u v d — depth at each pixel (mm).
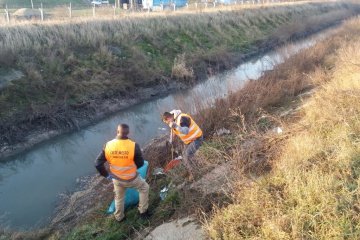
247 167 5070
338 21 32656
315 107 6371
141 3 37781
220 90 9523
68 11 18172
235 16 23703
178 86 13602
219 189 4781
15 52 10977
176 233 4242
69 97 10766
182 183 5352
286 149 4953
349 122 5250
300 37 24625
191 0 35156
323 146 4629
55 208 6418
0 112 9219
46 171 7945
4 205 6602
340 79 7902
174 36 17266
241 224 3674
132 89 12492
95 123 10500
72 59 12000
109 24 15195
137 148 4285
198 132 5391
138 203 5176
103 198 6004
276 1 35562
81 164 8211
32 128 9406
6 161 8352
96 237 4727
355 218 3178
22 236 5297
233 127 7465
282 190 4023
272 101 8867
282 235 3199
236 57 17906
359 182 3582
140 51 14438
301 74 11469
